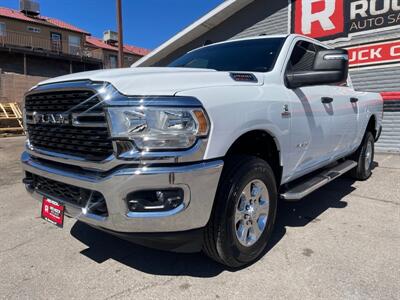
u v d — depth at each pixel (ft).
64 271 9.48
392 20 26.91
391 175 19.85
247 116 8.71
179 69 9.81
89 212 8.31
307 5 31.71
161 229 7.64
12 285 8.84
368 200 15.20
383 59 27.68
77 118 8.15
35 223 13.15
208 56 13.12
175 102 7.47
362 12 28.37
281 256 10.01
